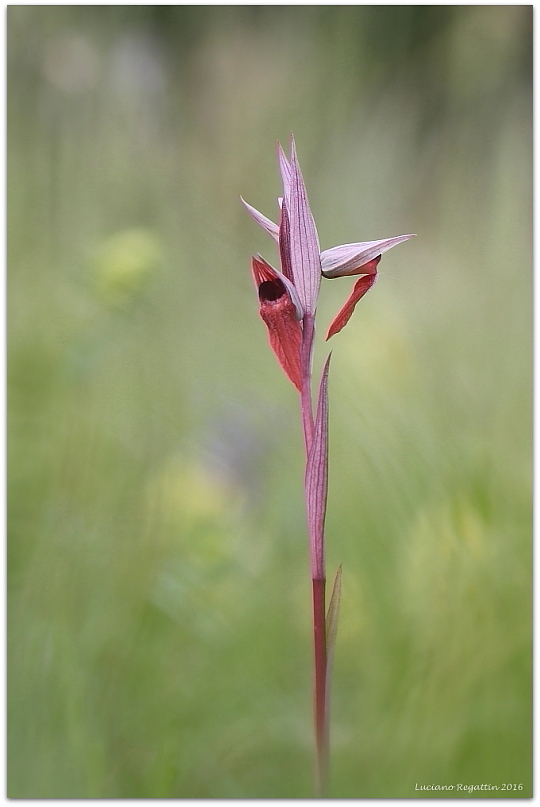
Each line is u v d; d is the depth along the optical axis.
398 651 1.20
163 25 2.71
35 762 1.16
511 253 1.97
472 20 2.59
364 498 1.27
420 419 1.35
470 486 1.25
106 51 2.28
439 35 2.66
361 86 2.63
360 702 1.19
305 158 2.47
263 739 1.17
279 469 1.37
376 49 2.70
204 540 1.24
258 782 1.15
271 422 1.40
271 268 1.07
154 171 2.13
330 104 2.59
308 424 1.07
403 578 1.22
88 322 1.50
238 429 1.34
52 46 2.08
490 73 2.52
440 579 1.21
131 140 2.14
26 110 2.02
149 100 2.28
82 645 1.19
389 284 1.92
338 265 1.07
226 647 1.20
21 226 1.87
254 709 1.18
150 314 1.65
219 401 1.46
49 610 1.20
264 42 2.75
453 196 2.36
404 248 2.20
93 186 2.04
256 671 1.20
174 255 1.94
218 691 1.19
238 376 1.64
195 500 1.27
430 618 1.20
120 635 1.20
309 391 1.07
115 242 1.52
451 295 1.87
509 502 1.25
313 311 1.07
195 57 2.73
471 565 1.21
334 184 2.37
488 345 1.68
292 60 2.67
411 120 2.58
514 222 2.08
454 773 1.14
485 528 1.23
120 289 1.47
